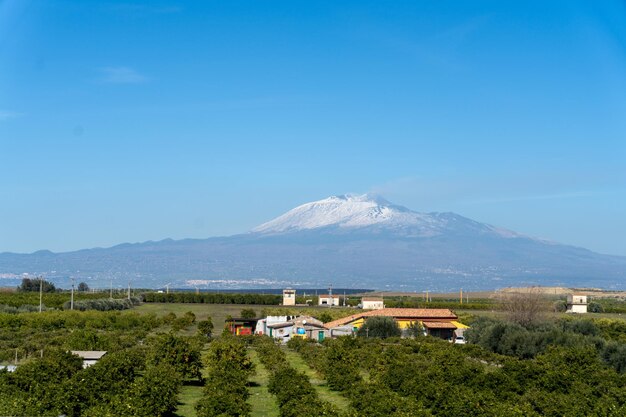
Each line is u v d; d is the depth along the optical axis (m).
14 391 49.72
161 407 48.44
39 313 122.00
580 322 109.88
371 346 93.19
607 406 49.16
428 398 53.59
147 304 191.25
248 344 109.06
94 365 57.28
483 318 113.38
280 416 50.25
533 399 52.47
